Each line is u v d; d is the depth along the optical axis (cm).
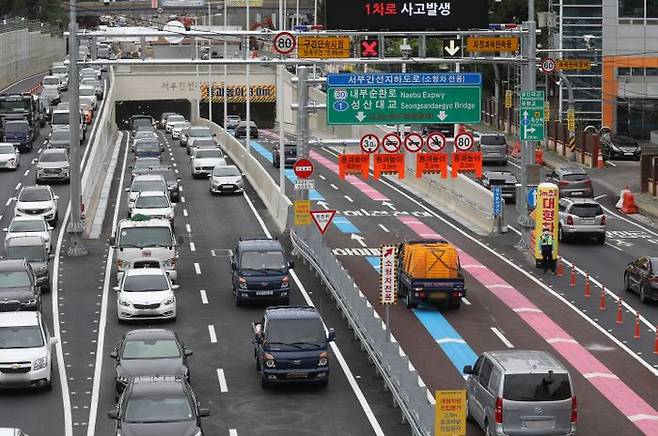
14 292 11944
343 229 18025
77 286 13938
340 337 11531
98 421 8969
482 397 8262
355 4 14250
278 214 18612
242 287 12662
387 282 9688
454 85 14912
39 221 15562
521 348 11188
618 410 9325
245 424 8875
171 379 8394
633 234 17988
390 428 8756
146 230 14112
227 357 10862
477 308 12888
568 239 17150
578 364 10700
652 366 10675
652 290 13038
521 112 16062
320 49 14162
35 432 8681
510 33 15200
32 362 9656
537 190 15112
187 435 7806
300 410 9238
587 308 12938
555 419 7844
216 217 19000
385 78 14825
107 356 10906
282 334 9806
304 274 14525
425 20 14438
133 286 12231
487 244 16850
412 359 10769
